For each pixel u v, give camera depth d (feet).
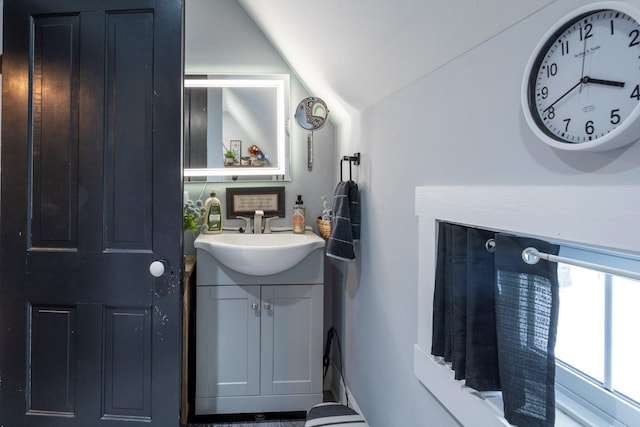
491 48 2.39
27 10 4.33
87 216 4.40
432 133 3.19
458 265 2.70
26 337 4.42
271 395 6.05
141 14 4.35
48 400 4.44
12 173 4.36
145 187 4.40
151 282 4.40
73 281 4.40
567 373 2.39
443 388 2.87
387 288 4.26
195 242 5.84
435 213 3.04
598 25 1.58
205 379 5.92
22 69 4.34
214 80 7.03
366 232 5.12
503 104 2.28
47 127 4.38
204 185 7.13
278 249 5.57
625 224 1.51
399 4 2.86
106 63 4.35
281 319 6.06
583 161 1.72
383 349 4.40
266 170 7.15
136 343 4.45
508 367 2.19
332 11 3.81
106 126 4.38
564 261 1.86
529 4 2.00
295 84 7.23
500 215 2.26
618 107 1.49
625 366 2.08
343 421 4.64
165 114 4.35
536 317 2.11
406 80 3.67
